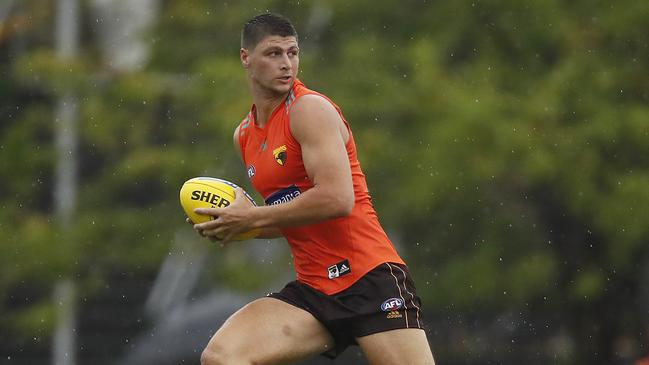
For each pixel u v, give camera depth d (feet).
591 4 167.12
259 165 78.84
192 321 187.21
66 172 169.78
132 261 161.79
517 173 167.63
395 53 166.40
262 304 78.95
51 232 159.53
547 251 176.45
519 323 196.13
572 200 163.02
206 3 170.81
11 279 161.17
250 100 158.20
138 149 165.17
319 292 78.59
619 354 184.03
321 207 74.43
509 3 164.14
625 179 162.30
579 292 171.01
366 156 158.71
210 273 167.02
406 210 167.73
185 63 171.83
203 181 78.43
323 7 168.25
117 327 195.11
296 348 77.61
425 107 160.76
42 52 166.91
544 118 160.35
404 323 77.66
